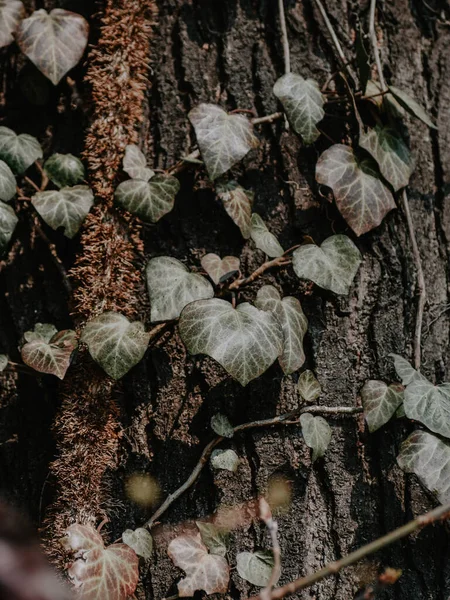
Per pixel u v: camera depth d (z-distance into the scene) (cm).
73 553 74
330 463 77
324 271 77
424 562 77
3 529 39
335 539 76
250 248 79
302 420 76
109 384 77
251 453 77
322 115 79
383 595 76
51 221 78
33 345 76
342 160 79
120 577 73
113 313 76
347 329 79
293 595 75
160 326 78
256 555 75
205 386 77
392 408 76
